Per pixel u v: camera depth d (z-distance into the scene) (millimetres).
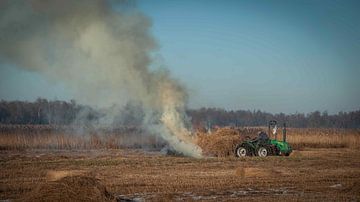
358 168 34469
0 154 45094
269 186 26281
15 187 25203
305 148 56281
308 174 30828
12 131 67875
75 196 20359
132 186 25891
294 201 21828
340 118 178250
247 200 22109
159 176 29547
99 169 32719
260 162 37469
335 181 28109
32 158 39531
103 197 20766
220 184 26672
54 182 21328
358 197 23031
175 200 22281
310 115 179500
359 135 65312
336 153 46781
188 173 30984
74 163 35750
